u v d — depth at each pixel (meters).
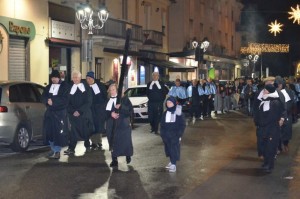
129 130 10.52
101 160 11.27
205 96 23.92
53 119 11.29
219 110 27.62
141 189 8.45
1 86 12.31
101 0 29.20
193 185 8.79
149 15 37.16
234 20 65.12
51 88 11.37
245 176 9.61
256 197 7.96
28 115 12.78
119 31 30.02
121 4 32.12
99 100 12.93
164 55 40.94
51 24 24.39
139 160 11.28
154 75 16.75
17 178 9.27
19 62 22.33
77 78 12.10
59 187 8.56
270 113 9.91
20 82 13.08
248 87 25.53
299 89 21.83
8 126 12.02
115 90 10.66
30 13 22.72
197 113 23.52
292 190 8.45
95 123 12.89
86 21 26.34
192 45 42.62
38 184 8.78
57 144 11.32
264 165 10.21
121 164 10.77
